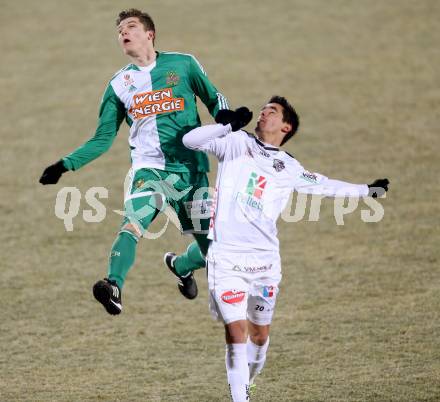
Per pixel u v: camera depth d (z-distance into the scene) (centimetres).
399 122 5647
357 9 7862
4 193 4800
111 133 2502
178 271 2811
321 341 3031
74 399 2605
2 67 6875
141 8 8012
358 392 2595
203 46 7062
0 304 3444
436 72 6475
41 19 7844
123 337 3133
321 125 5644
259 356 2523
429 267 3719
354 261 3838
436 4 7869
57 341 3098
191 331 3188
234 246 2338
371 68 6600
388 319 3200
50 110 6075
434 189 4644
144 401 2583
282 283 3634
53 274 3775
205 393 2638
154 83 2467
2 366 2880
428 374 2706
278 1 8162
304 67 6650
